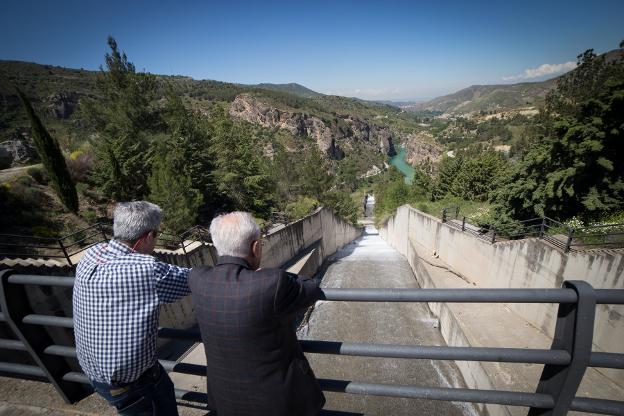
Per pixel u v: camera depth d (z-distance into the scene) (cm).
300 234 2103
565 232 941
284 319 140
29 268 675
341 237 3266
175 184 1506
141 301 165
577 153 957
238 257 150
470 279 1387
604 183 964
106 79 2125
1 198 1389
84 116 2139
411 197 3934
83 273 169
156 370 188
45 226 1393
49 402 279
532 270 959
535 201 1122
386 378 959
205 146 2397
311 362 1051
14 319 223
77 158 1961
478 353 157
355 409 837
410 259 2162
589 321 139
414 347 164
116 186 1784
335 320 1327
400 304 1407
